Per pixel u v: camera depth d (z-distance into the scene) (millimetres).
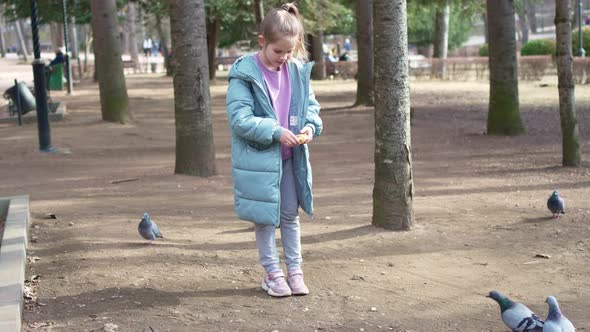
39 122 14117
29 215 7590
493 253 6285
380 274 5707
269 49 4805
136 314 4820
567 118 10883
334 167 12047
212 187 9938
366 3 22812
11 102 19875
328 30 41031
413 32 51656
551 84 30281
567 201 8430
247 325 4641
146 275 5637
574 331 4121
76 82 37188
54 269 5836
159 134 17094
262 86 4828
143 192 9586
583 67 28953
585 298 5109
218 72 47531
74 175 11266
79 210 8227
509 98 15328
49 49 90375
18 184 10391
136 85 35938
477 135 15672
